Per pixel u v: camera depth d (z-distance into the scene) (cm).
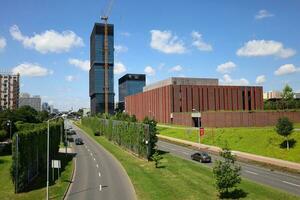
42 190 4059
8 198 3697
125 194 3759
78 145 9869
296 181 4397
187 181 4375
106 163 6284
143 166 5825
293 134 7188
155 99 16450
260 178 4612
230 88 15425
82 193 3872
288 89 15488
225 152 3522
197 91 14925
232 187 3606
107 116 14225
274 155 6594
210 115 11731
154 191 3850
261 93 15975
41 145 5412
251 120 11788
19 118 12788
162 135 11762
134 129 7581
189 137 10394
